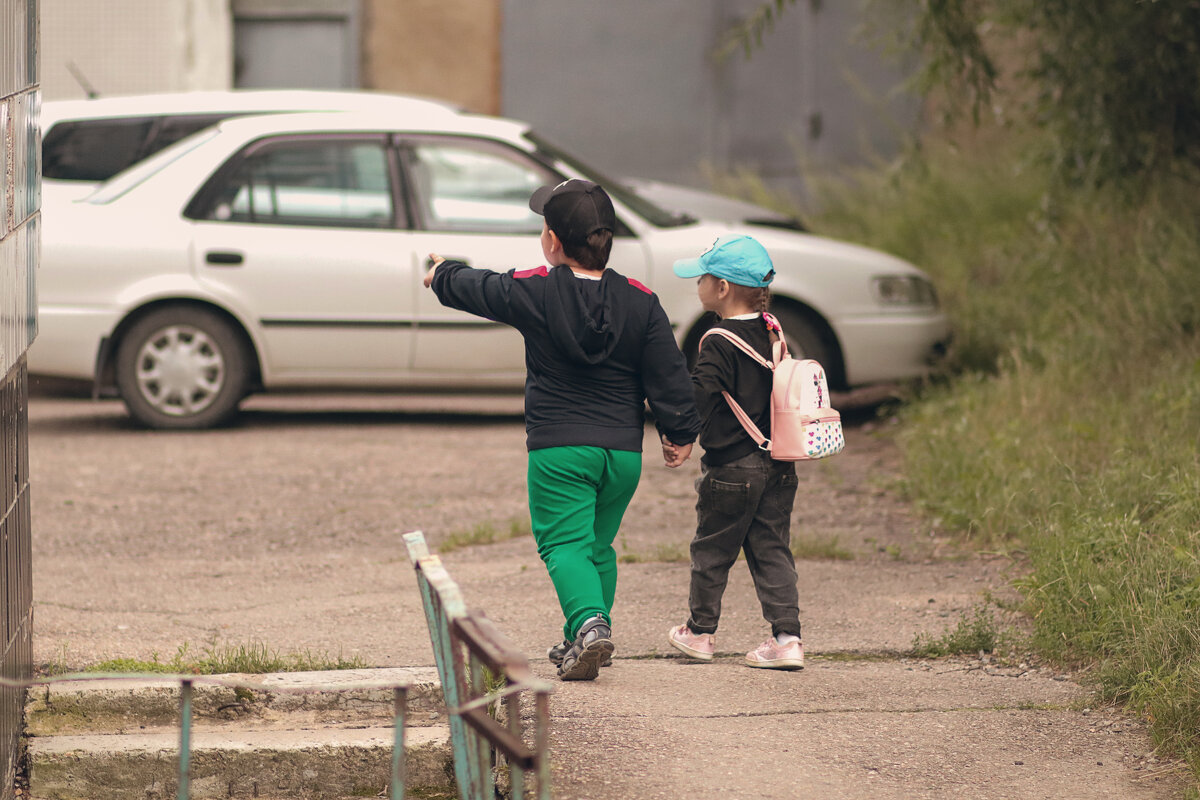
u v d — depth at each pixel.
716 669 9.09
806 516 13.69
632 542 12.93
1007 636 9.61
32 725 8.05
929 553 12.19
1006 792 7.11
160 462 16.39
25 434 8.16
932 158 25.83
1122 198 19.02
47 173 19.48
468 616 5.02
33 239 7.99
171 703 8.23
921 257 24.03
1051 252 20.52
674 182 31.66
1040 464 13.34
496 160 17.91
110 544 12.97
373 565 12.23
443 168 17.88
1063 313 19.02
